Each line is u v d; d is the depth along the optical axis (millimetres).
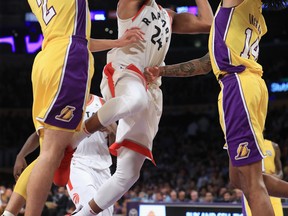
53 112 3402
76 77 3451
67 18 3520
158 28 4012
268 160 6262
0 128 22734
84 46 3535
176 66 4027
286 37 22609
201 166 17594
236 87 3607
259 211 3504
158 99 4121
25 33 24141
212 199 11188
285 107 20938
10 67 24250
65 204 11078
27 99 23531
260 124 3715
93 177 5070
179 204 7875
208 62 4094
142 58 3986
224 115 3639
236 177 3957
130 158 3977
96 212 3990
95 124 3650
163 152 20578
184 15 4367
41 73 3459
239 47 3674
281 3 4020
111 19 20406
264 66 22906
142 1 3969
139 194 13000
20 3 23953
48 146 3395
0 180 20469
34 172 3334
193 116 22672
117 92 3875
